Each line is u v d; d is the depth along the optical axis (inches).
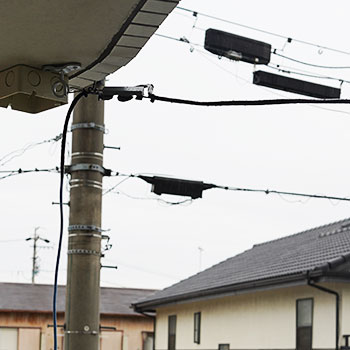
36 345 1696.6
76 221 450.0
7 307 1692.9
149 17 240.5
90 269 446.0
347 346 850.1
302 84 632.4
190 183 615.5
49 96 270.1
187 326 1237.1
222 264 1371.8
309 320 912.9
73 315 440.1
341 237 1035.3
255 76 614.2
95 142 458.6
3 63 268.8
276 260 1079.6
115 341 1763.0
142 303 1352.1
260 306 1028.5
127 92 279.9
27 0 227.0
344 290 871.1
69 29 245.3
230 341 1091.9
